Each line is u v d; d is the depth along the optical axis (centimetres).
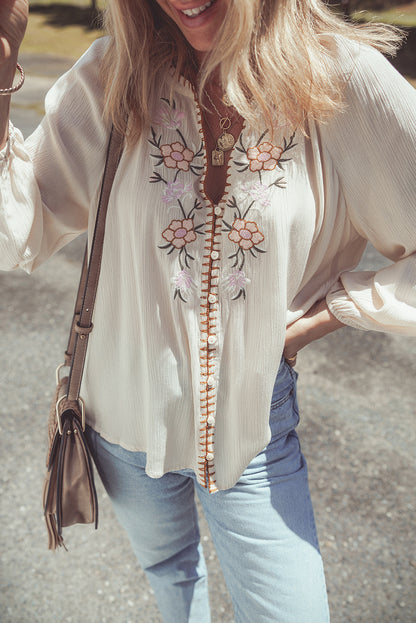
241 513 135
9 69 117
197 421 131
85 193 135
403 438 275
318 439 274
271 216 119
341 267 140
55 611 204
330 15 119
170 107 123
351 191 123
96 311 138
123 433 141
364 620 201
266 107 113
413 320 126
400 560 220
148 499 146
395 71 116
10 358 333
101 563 221
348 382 312
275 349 124
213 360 127
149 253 124
